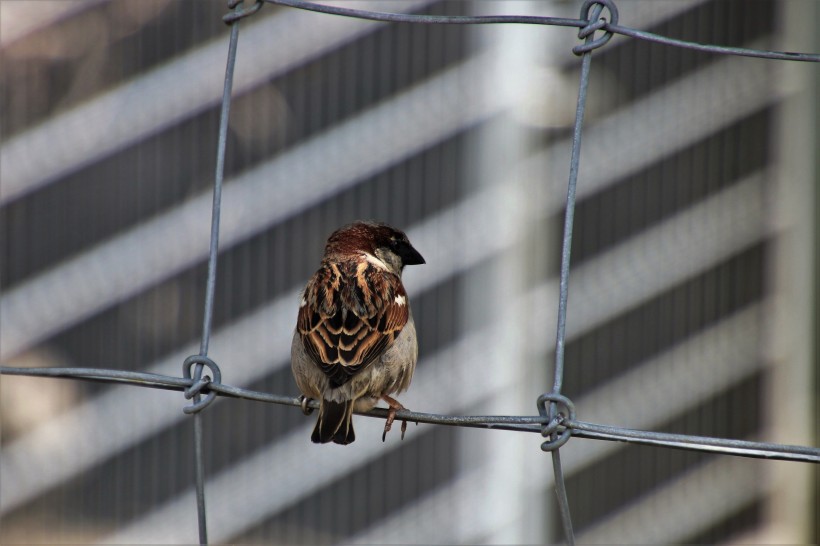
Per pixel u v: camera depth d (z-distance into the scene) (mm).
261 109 11656
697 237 12305
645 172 12133
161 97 11711
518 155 11820
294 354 6961
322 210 11695
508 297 11906
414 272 11789
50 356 12008
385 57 11617
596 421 12203
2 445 12203
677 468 12633
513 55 11695
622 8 11984
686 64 12086
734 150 12281
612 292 12188
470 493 12180
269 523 12141
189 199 11758
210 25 11633
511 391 11984
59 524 12273
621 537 12500
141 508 12188
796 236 12375
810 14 12102
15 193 11867
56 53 11805
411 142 11703
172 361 11867
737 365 12516
